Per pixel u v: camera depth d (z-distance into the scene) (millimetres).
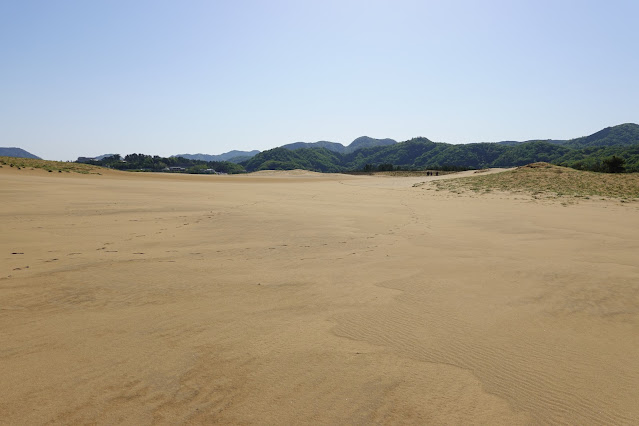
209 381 3791
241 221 15609
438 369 4207
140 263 8570
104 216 15727
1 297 6113
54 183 33312
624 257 10109
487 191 32969
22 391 3523
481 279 7918
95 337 4742
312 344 4730
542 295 6953
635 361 4523
